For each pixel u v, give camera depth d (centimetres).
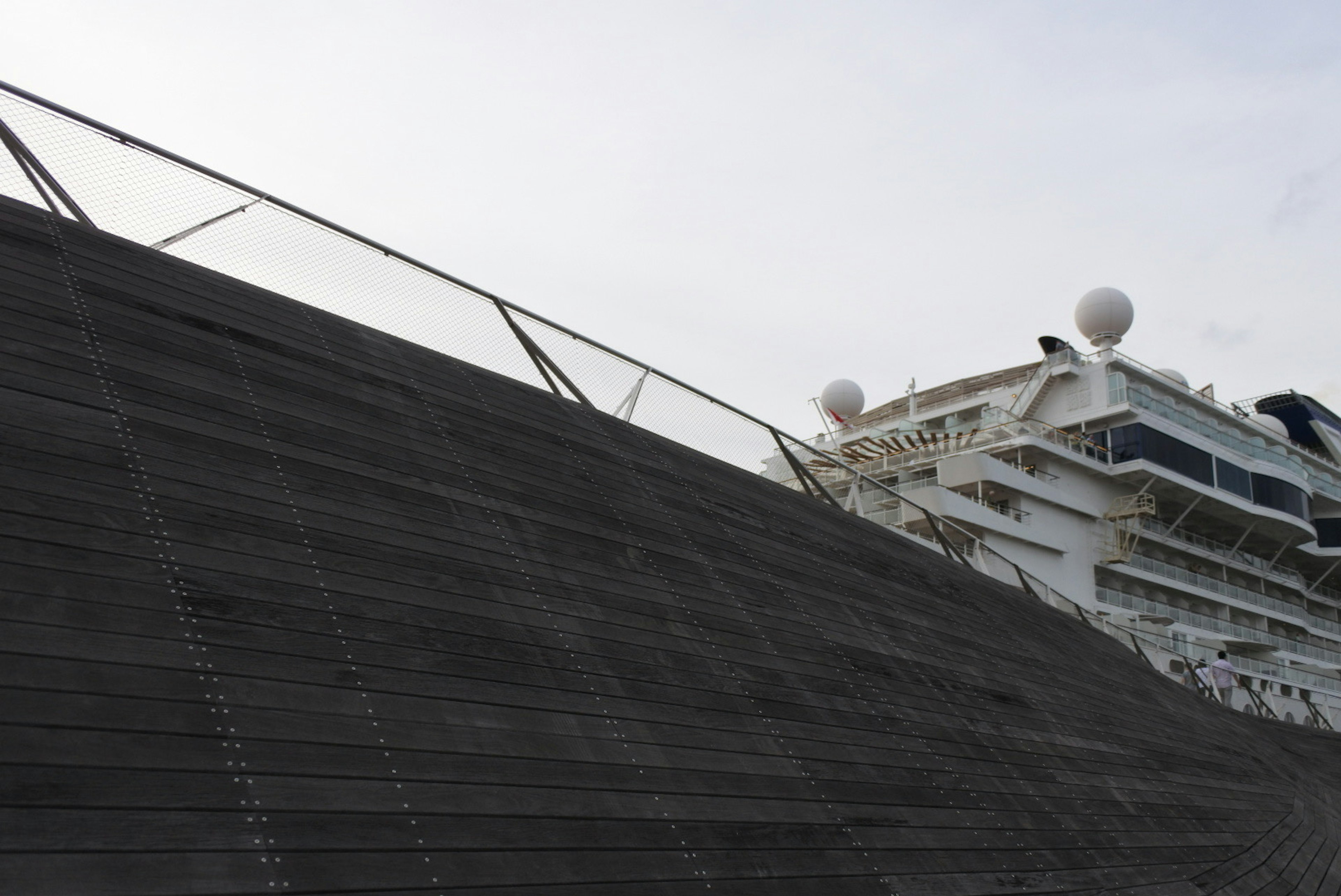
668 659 632
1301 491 3816
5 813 304
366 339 844
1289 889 888
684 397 1201
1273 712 2952
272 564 494
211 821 341
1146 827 836
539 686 524
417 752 427
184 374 614
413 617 518
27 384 515
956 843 604
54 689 356
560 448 883
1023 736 877
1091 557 3027
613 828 448
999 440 2952
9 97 724
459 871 377
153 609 421
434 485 670
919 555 1399
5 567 396
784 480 1391
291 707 412
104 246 712
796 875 484
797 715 657
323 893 337
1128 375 3400
